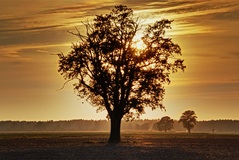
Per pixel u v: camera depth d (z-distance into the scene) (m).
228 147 75.38
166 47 84.62
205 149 68.31
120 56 85.00
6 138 121.44
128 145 77.56
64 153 57.53
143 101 85.31
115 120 86.69
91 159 49.38
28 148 68.69
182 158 51.12
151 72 84.88
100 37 84.00
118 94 85.62
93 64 84.31
